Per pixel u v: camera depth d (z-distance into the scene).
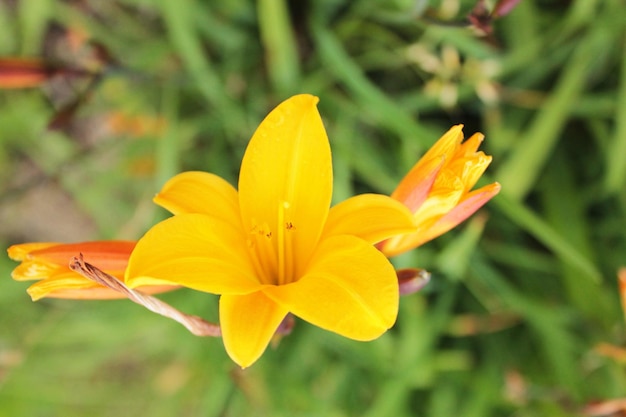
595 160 0.51
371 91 0.47
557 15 0.49
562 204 0.50
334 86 0.52
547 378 0.52
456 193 0.34
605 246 0.51
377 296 0.32
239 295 0.33
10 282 0.57
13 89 0.55
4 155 0.63
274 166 0.35
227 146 0.54
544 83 0.51
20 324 0.61
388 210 0.34
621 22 0.46
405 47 0.50
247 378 0.50
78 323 0.57
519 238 0.52
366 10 0.49
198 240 0.33
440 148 0.35
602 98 0.49
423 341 0.50
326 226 0.35
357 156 0.49
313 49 0.52
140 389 0.63
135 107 0.54
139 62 0.51
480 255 0.50
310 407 0.52
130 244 0.35
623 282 0.39
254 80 0.52
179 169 0.55
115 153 0.58
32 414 0.59
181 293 0.53
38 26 0.53
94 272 0.33
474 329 0.52
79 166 0.57
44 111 0.56
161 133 0.52
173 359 0.64
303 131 0.35
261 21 0.48
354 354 0.53
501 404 0.52
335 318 0.32
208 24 0.50
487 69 0.49
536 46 0.48
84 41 0.47
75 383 0.63
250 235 0.35
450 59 0.49
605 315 0.49
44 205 0.65
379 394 0.51
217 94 0.49
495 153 0.51
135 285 0.32
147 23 0.54
